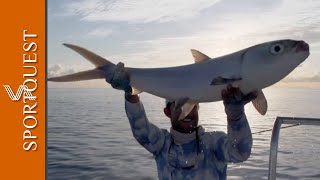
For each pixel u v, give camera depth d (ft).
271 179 12.90
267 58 10.83
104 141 66.33
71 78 12.17
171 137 12.73
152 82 12.30
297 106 192.54
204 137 12.42
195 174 12.18
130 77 12.46
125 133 78.48
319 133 74.18
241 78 11.05
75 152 54.08
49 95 328.29
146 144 12.64
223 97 10.81
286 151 54.29
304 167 42.11
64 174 39.73
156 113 131.34
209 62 11.71
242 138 10.93
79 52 12.34
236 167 41.60
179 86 12.00
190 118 12.27
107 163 45.47
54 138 70.85
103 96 306.96
